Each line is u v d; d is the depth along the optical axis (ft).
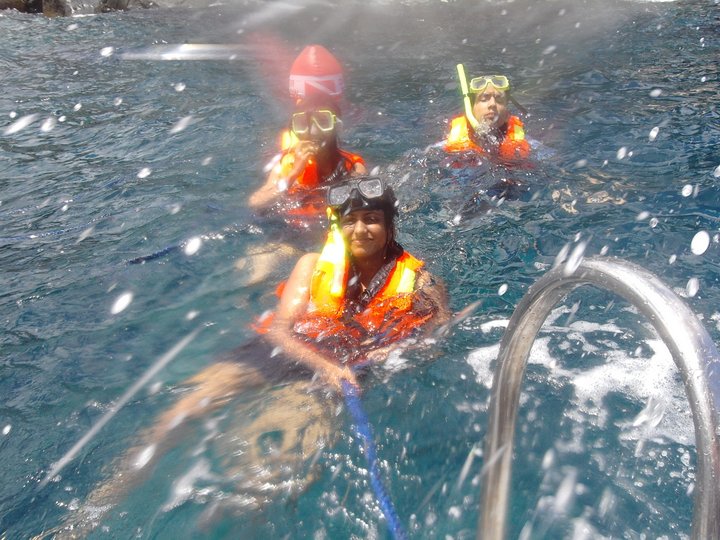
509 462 5.65
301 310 12.15
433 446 9.15
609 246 14.44
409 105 26.91
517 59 34.27
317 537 7.88
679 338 4.25
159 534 8.00
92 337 12.19
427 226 15.74
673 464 8.54
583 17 43.96
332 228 12.39
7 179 20.18
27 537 8.03
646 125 22.24
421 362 10.98
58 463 9.18
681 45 34.04
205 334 12.18
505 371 5.68
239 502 8.38
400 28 45.83
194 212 17.13
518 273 13.71
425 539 7.77
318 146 17.48
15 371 11.30
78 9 53.78
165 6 55.83
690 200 16.33
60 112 26.94
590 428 9.24
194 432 9.58
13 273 14.60
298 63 21.70
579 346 11.03
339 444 9.25
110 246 15.65
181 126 24.58
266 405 10.05
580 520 7.79
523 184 17.69
